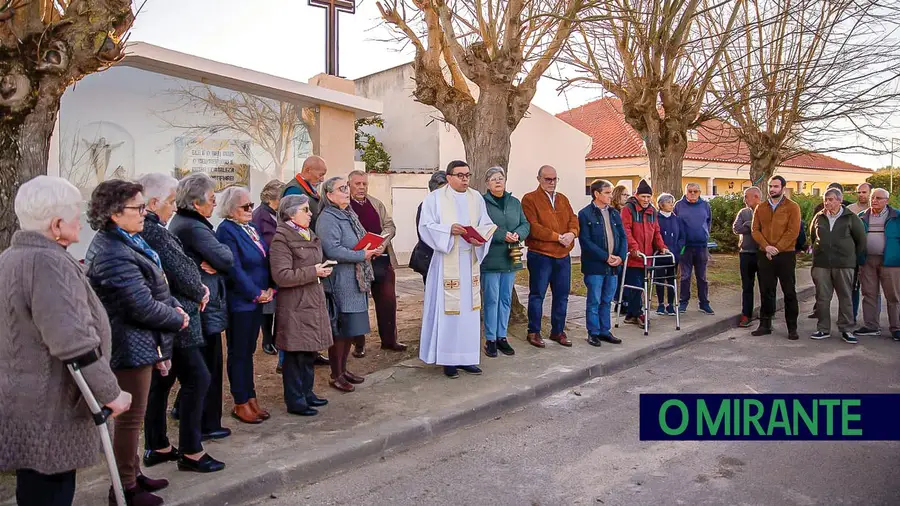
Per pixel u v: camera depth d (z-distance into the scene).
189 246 4.39
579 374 6.75
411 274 14.67
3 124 4.32
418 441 5.18
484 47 8.21
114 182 3.46
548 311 9.91
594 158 25.23
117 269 3.40
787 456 4.77
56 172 8.23
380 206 7.41
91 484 4.09
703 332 8.84
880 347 8.03
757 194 9.40
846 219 8.23
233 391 5.18
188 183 4.44
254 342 5.21
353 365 6.93
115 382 2.97
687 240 9.81
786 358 7.55
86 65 4.62
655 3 11.09
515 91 8.59
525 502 4.10
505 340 7.37
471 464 4.73
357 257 5.73
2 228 4.34
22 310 2.79
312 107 10.66
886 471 4.48
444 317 6.40
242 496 4.14
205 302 4.15
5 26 4.32
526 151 18.12
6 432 2.81
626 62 12.41
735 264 15.73
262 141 10.12
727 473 4.48
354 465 4.73
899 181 36.62
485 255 6.62
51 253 2.84
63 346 2.77
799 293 11.92
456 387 6.18
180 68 8.84
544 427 5.48
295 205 5.17
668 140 12.80
